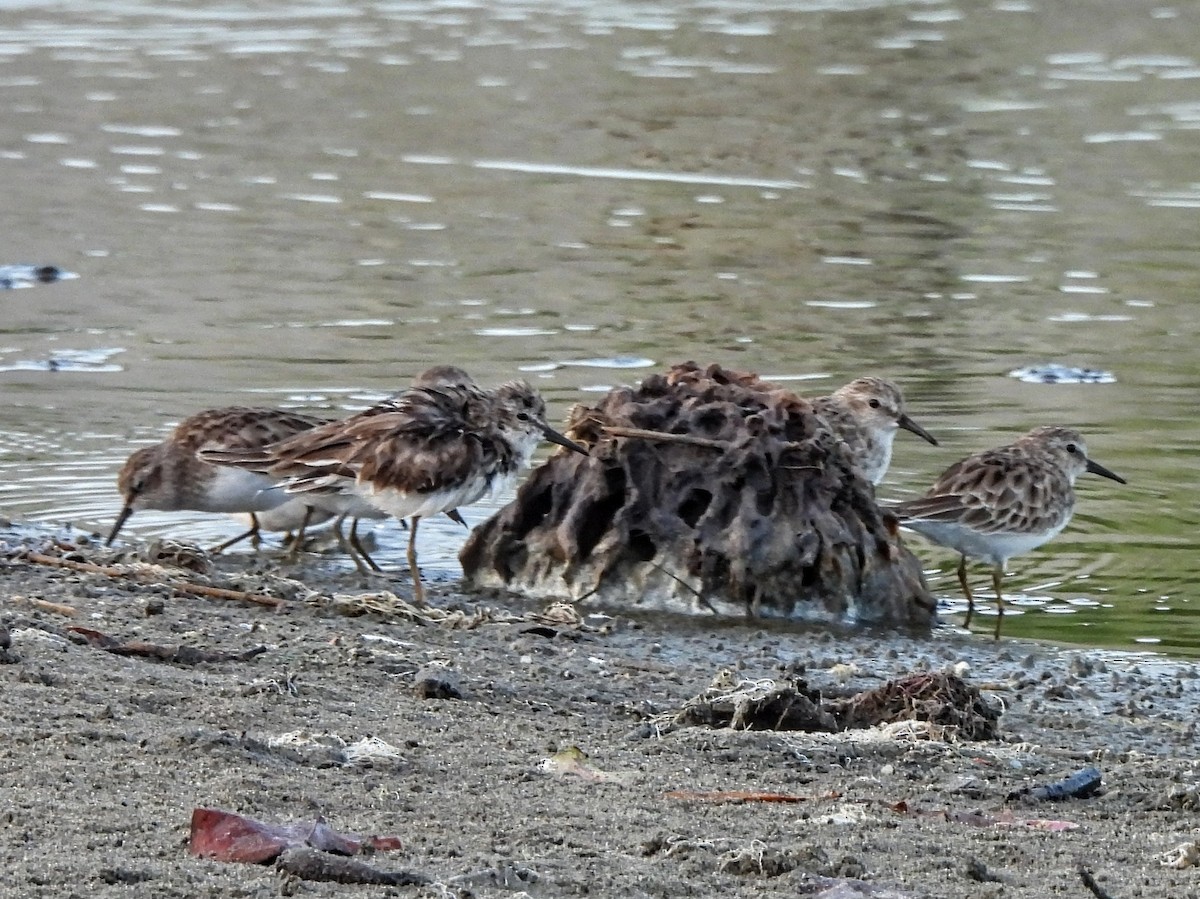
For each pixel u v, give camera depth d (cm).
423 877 650
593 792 805
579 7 4066
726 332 2038
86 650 982
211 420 1484
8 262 2272
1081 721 1085
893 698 1014
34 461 1612
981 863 721
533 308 2127
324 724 878
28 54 3575
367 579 1400
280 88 3331
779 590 1362
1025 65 3481
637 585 1377
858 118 3092
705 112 3134
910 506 1419
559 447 1577
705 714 977
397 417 1366
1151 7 3984
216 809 686
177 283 2208
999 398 1836
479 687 1018
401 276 2258
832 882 686
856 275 2280
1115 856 759
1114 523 1558
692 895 668
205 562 1331
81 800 714
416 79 3397
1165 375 1912
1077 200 2623
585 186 2711
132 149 2909
